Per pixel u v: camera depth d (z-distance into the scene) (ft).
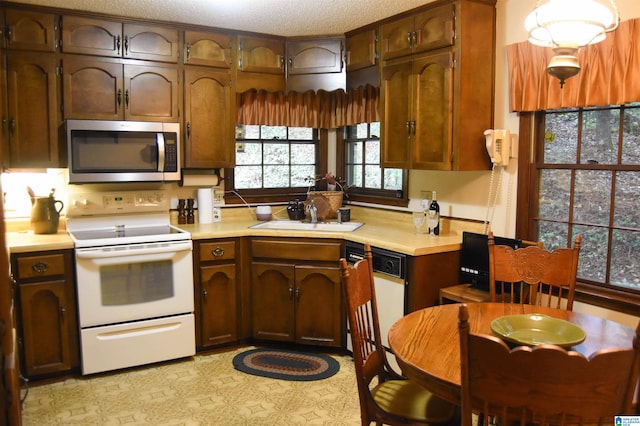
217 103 12.73
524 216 9.87
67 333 10.57
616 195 8.58
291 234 11.87
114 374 10.85
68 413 9.18
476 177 10.80
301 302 12.00
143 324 11.02
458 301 9.59
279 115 14.10
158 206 12.77
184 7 10.89
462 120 10.00
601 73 8.25
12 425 2.47
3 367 2.40
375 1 10.37
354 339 6.46
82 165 11.00
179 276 11.33
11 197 11.57
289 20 11.84
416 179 12.39
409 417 6.29
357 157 14.55
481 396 4.37
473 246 10.08
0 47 10.54
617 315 8.39
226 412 9.23
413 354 5.67
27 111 10.89
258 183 14.44
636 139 8.28
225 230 12.12
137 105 11.82
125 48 11.59
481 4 10.05
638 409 4.28
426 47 10.56
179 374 10.87
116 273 10.69
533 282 7.98
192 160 12.55
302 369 11.12
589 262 9.03
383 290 10.56
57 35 11.00
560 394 4.08
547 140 9.60
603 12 5.55
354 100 13.85
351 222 13.33
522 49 9.60
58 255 10.36
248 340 12.64
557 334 5.77
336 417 9.06
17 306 10.08
